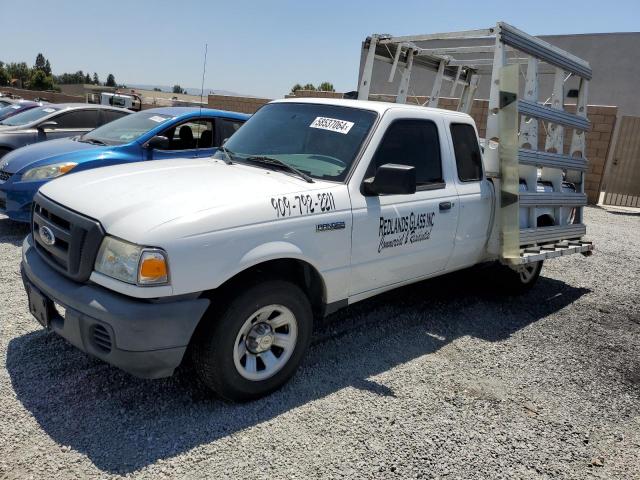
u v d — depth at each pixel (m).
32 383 3.49
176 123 7.50
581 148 6.70
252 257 3.25
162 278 2.94
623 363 4.68
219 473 2.80
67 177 3.89
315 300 3.94
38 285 3.39
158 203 3.19
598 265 8.10
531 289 6.52
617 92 20.38
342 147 4.11
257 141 4.49
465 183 4.94
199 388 3.60
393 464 3.00
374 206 3.98
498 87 5.08
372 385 3.85
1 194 6.68
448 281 6.51
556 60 5.87
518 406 3.78
